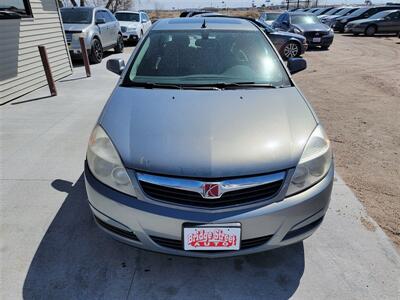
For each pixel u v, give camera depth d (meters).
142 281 2.08
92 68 9.25
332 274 2.12
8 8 5.97
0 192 3.01
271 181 1.82
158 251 1.91
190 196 1.79
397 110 5.47
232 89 2.51
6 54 5.85
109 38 11.04
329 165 2.07
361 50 13.03
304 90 6.88
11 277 2.11
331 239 2.41
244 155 1.84
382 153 3.87
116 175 1.88
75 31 9.19
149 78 2.69
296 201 1.87
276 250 2.31
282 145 1.92
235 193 1.79
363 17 20.72
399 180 3.27
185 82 2.63
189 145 1.88
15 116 5.09
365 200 2.91
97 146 2.02
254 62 2.84
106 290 2.02
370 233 2.48
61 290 2.02
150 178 1.81
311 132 2.08
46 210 2.76
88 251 2.32
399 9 19.27
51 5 7.64
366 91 6.75
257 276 2.11
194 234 1.80
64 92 6.59
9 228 2.54
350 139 4.28
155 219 1.81
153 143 1.91
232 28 3.18
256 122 2.08
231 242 1.82
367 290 2.01
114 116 2.18
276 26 14.30
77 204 2.84
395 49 13.35
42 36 7.16
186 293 2.00
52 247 2.35
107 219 1.95
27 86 6.52
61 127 4.61
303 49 11.09
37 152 3.82
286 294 1.99
